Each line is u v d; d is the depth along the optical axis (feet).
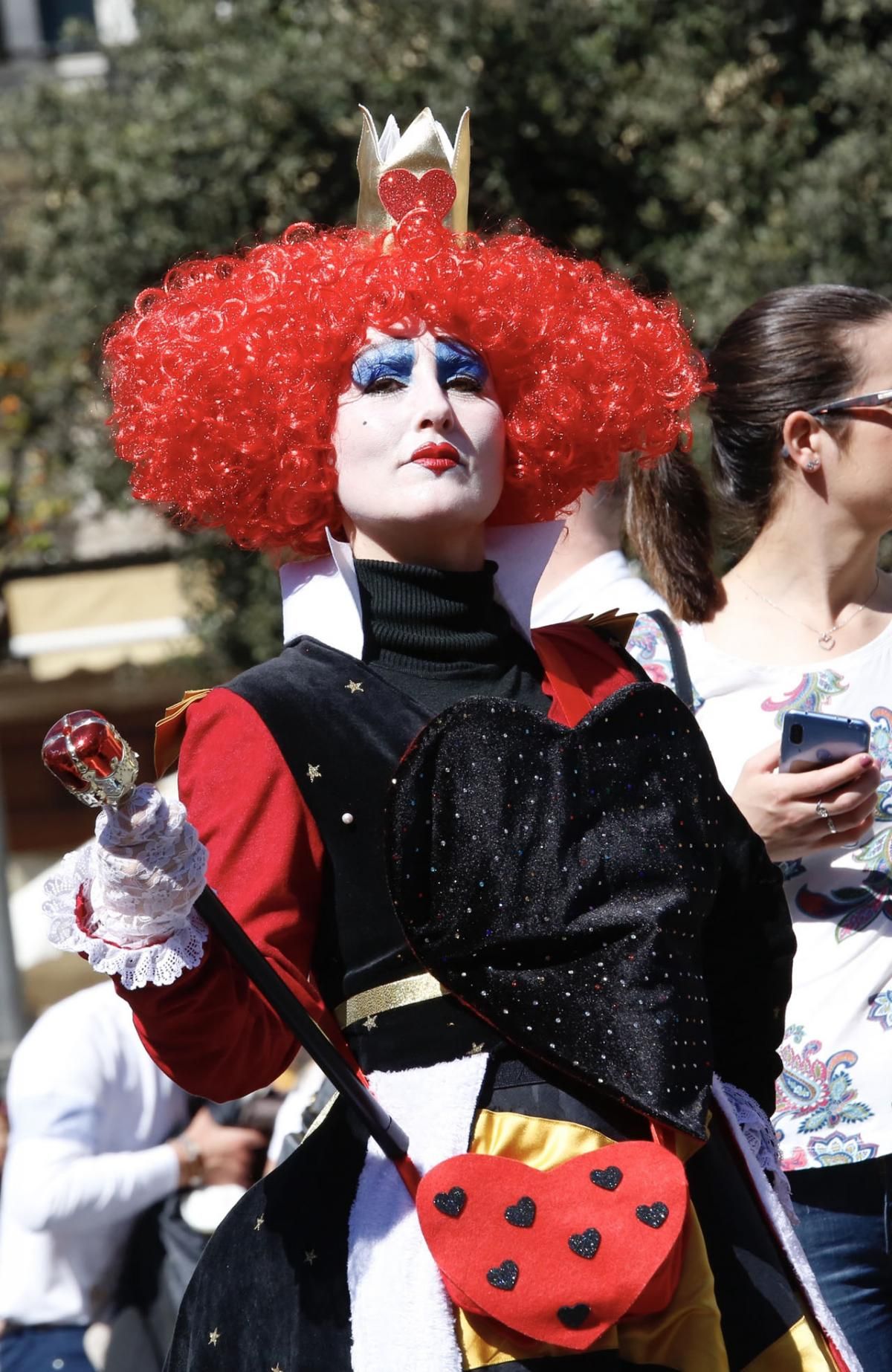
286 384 16.88
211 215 64.85
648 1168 14.02
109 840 12.91
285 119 63.67
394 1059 14.76
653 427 19.10
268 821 14.88
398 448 16.19
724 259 56.75
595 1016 14.47
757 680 21.97
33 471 83.10
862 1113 20.13
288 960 14.55
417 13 62.39
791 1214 16.69
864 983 20.44
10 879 87.61
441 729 14.96
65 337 69.46
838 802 19.88
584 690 16.85
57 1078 28.27
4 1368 27.94
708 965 16.61
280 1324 14.48
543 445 17.98
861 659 21.86
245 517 17.93
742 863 16.40
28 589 85.30
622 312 18.80
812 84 59.41
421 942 14.64
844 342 21.94
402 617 16.17
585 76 61.72
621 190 62.69
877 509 21.89
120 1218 27.86
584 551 24.27
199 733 15.33
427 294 16.49
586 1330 13.58
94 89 70.69
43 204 71.05
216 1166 28.22
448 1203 13.75
